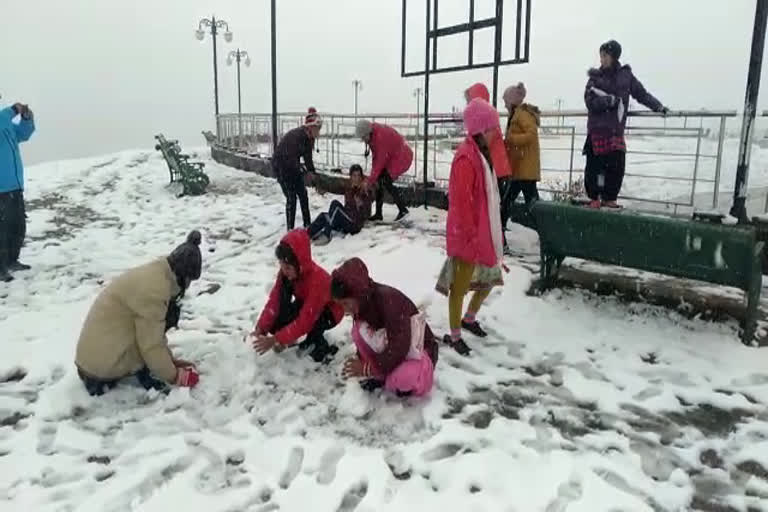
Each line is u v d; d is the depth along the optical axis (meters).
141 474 2.98
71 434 3.35
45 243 7.59
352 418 3.48
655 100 5.78
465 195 3.98
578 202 5.37
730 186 8.16
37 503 2.80
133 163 15.59
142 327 3.60
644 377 3.89
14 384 3.93
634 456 3.10
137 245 7.51
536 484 2.88
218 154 16.16
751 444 3.17
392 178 7.52
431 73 7.73
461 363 4.11
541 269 5.19
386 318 3.45
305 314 3.97
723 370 3.90
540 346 4.36
